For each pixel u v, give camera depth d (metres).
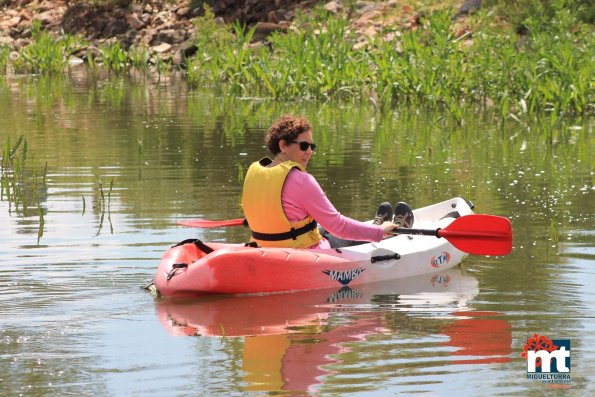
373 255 17.95
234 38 58.59
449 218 20.47
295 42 51.56
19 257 18.83
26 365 13.21
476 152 31.97
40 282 17.12
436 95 43.81
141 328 14.82
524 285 17.22
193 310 15.82
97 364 13.26
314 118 40.72
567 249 19.64
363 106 45.34
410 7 57.09
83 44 65.94
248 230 21.19
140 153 30.20
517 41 49.16
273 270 16.94
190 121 39.34
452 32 48.94
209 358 13.47
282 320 15.30
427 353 13.66
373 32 55.44
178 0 68.75
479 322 15.09
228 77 55.78
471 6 54.41
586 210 23.20
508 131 36.88
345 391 12.26
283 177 17.47
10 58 65.50
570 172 28.17
